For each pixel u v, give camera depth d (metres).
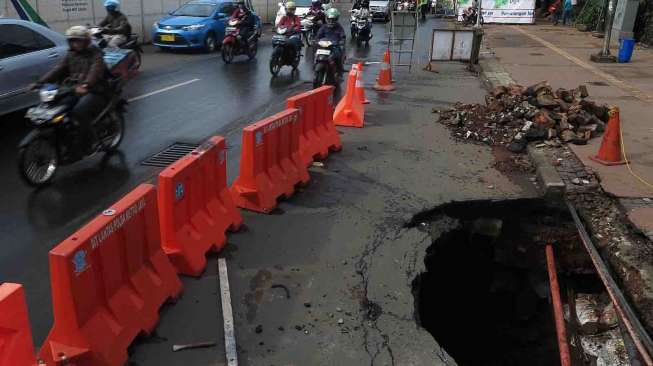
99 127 6.96
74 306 3.06
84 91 6.48
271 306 4.04
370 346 3.66
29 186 6.14
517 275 6.27
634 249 5.01
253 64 15.28
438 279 5.75
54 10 15.30
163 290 3.90
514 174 6.87
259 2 29.06
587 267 5.89
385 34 24.91
